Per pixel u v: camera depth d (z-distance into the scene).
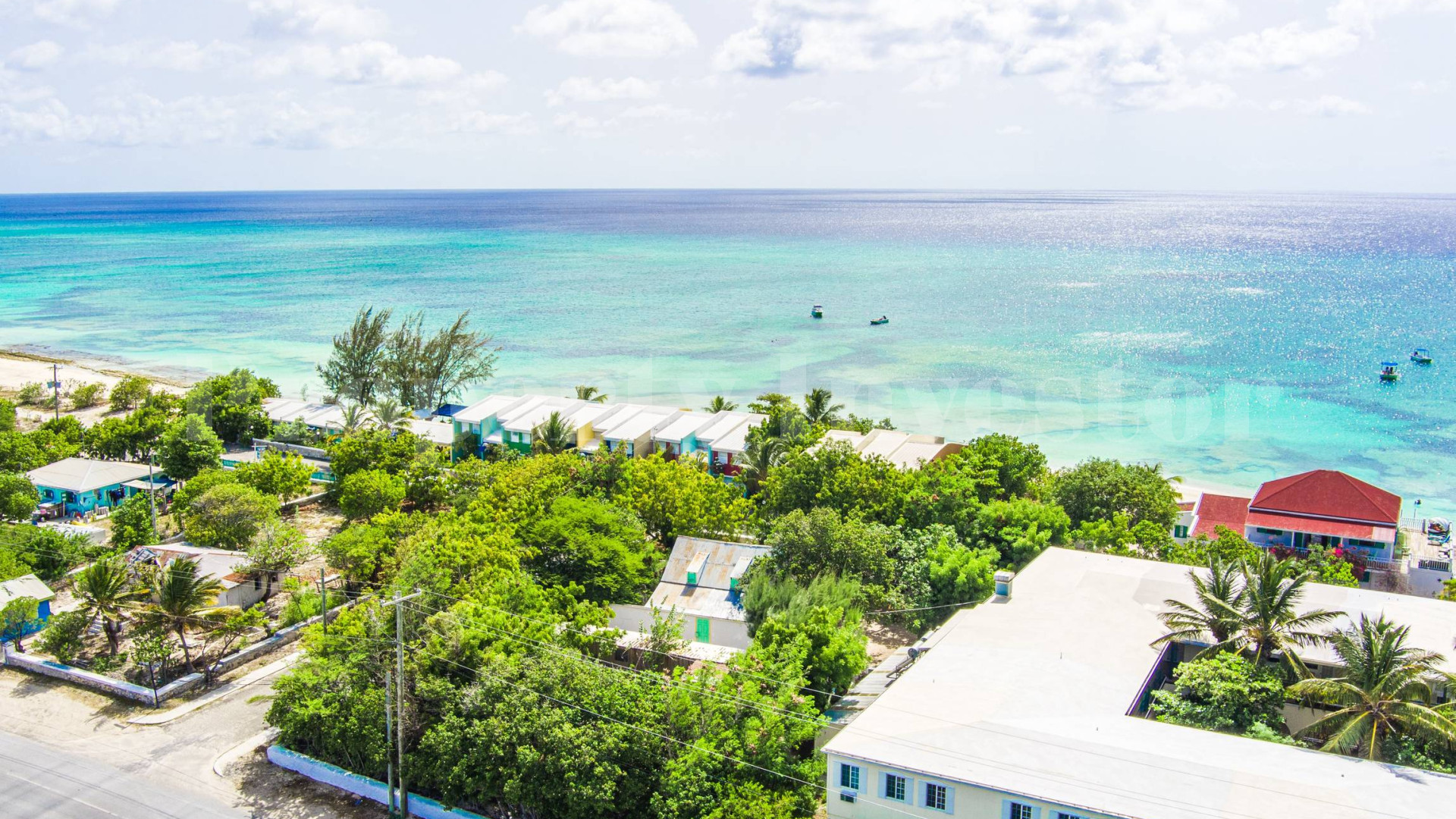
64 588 70.50
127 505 78.44
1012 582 55.00
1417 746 40.00
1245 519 82.44
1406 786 36.06
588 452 98.50
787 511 76.56
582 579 64.06
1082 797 34.75
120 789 46.59
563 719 43.19
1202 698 43.50
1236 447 132.62
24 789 46.41
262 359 187.88
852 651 50.75
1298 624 46.84
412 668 46.91
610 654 54.00
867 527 67.19
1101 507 79.62
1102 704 42.00
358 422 111.75
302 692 49.41
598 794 41.03
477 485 86.81
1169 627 48.50
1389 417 149.25
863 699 49.91
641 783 42.34
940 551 64.31
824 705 49.62
